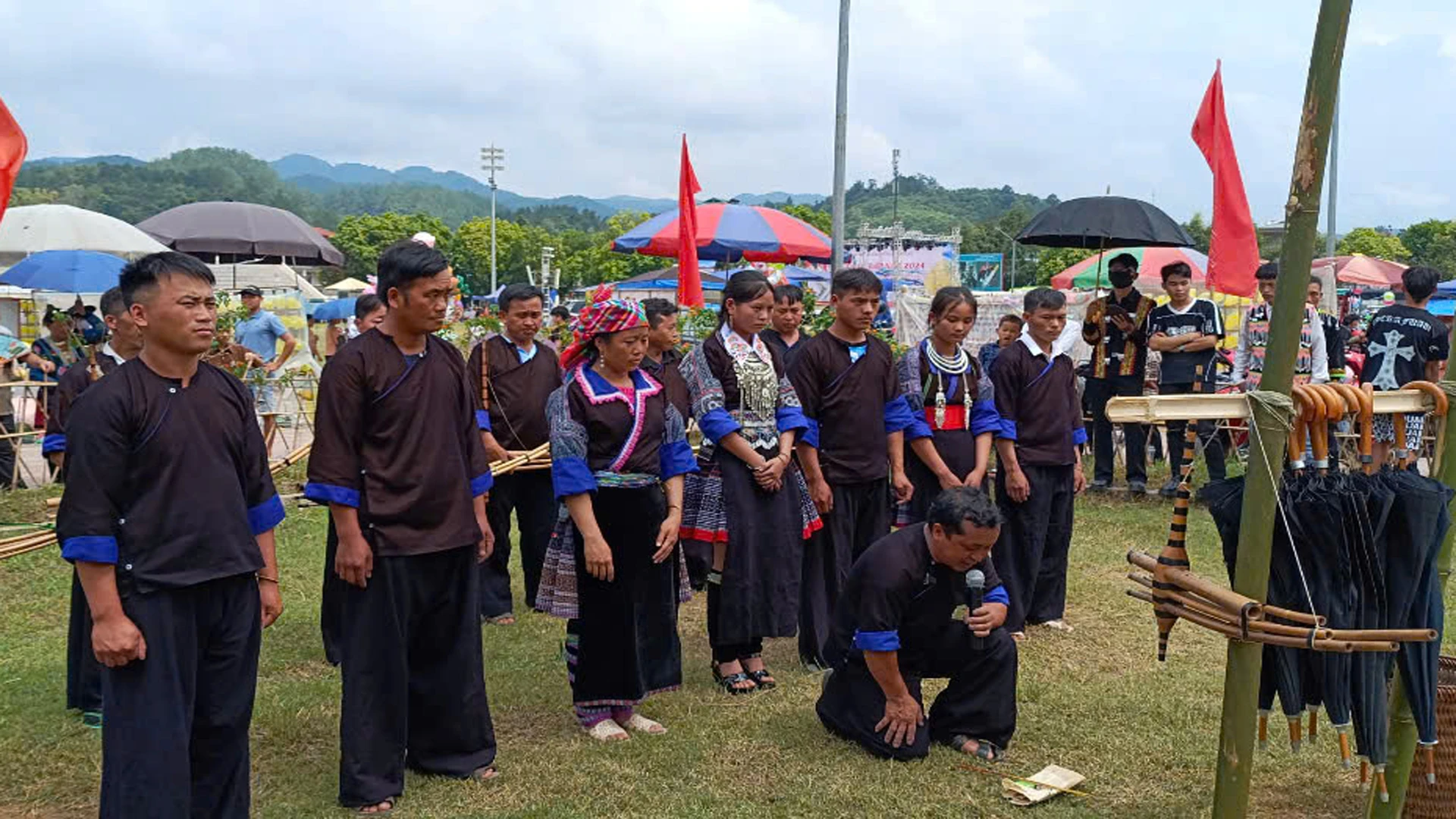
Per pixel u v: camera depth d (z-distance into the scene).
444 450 4.00
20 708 4.84
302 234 14.38
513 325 6.45
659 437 4.57
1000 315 17.31
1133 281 9.64
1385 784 3.37
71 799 4.05
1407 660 3.34
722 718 4.83
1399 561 3.16
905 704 4.30
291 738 4.57
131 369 3.25
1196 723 4.75
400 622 3.97
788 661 5.70
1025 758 4.41
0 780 4.18
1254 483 3.04
